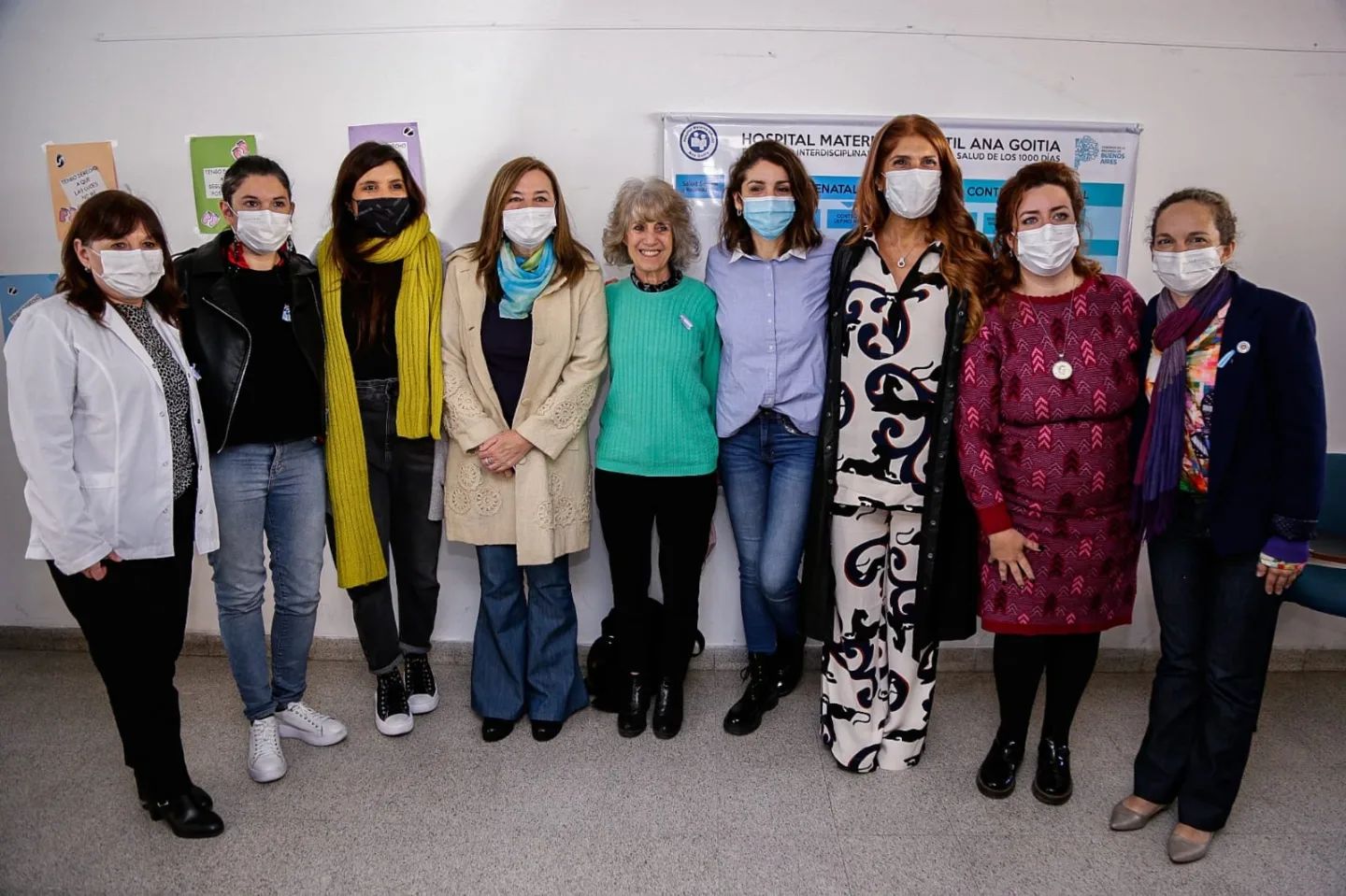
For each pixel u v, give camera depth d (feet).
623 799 6.79
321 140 8.41
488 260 7.10
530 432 7.05
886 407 6.47
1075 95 8.34
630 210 7.00
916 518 6.65
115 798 6.82
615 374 7.23
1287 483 5.44
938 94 8.29
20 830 6.40
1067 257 5.90
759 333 6.98
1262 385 5.52
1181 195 5.71
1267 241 8.62
